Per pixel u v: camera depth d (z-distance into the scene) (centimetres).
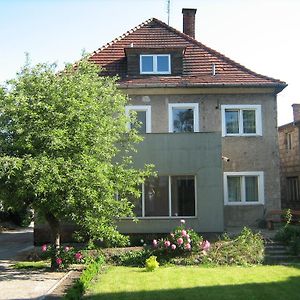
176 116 2192
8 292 1085
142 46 2309
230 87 2161
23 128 1261
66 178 1239
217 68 2295
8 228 3278
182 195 1867
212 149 1866
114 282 1176
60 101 1321
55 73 1421
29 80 1348
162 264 1476
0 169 1188
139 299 992
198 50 2398
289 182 3192
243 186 2186
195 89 2169
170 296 1022
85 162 1285
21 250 1909
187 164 1861
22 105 1274
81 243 1842
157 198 1861
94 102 1391
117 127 1544
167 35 2484
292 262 1509
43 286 1156
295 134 3066
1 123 1297
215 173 1858
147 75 2261
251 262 1500
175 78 2231
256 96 2206
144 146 1867
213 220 1842
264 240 1684
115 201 1374
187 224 1842
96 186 1309
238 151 2189
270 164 2189
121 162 1844
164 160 1862
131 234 1841
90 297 1010
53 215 1402
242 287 1113
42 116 1285
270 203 2172
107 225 1411
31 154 1269
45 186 1198
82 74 1491
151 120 2164
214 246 1570
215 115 2184
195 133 1872
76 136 1309
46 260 1609
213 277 1245
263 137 2198
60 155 1284
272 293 1049
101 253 1561
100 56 2381
